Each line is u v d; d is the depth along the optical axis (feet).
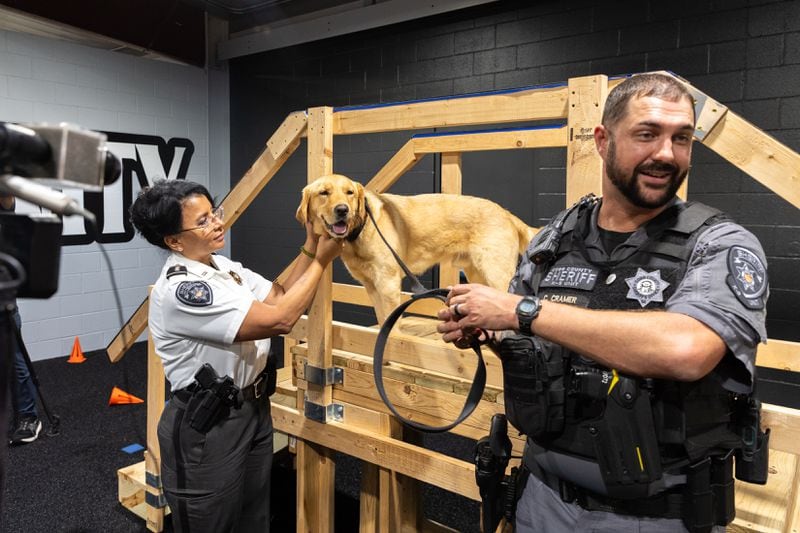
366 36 16.11
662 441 3.14
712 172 11.62
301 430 6.91
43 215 2.45
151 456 8.05
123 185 17.78
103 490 9.25
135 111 18.07
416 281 4.48
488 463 4.09
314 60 17.35
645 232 3.49
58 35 16.03
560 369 3.47
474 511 8.86
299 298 5.17
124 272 17.94
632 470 3.15
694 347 2.83
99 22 16.26
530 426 3.52
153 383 8.02
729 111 4.44
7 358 2.35
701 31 11.36
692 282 3.10
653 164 3.22
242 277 6.06
